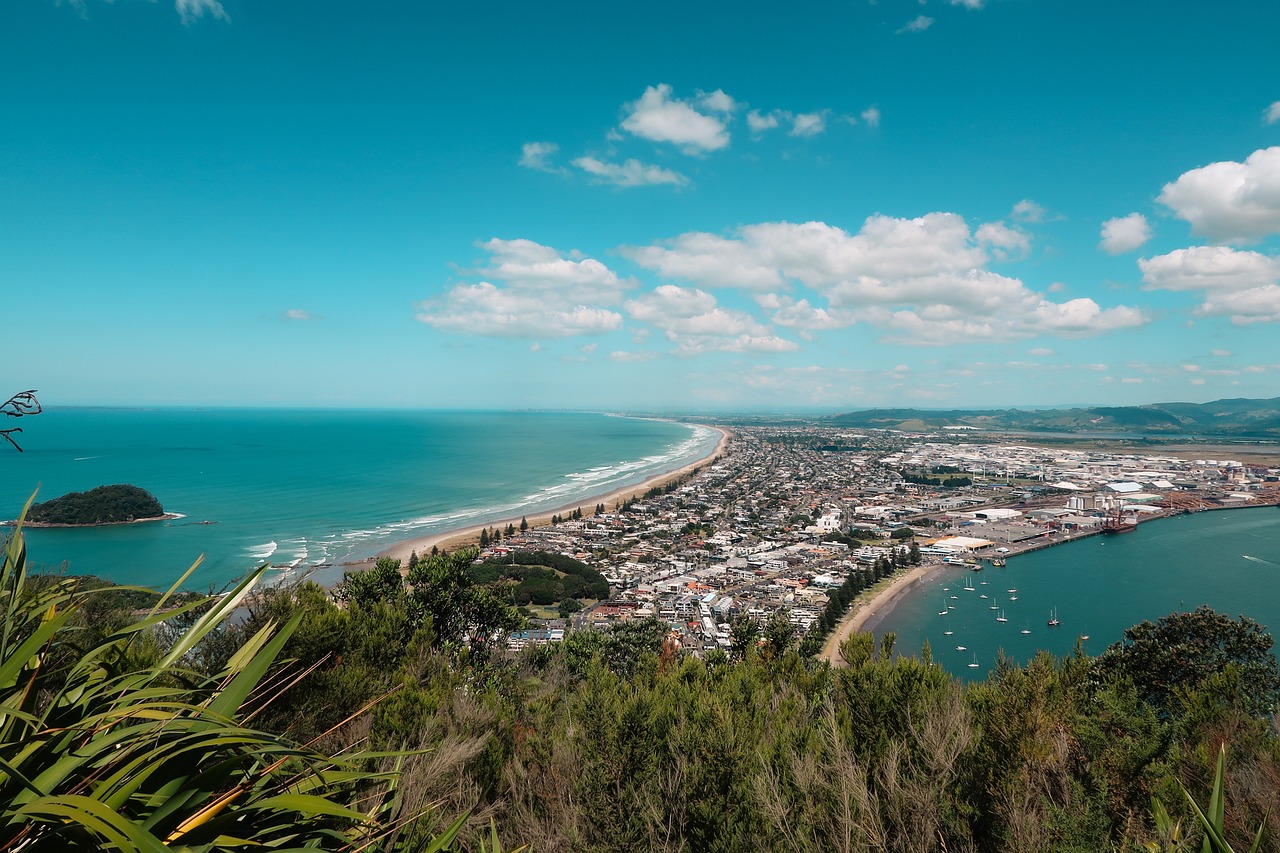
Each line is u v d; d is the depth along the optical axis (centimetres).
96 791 190
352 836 244
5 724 212
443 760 448
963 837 421
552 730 658
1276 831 369
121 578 3919
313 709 657
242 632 695
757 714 629
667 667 1035
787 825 424
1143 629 1477
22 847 178
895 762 453
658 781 476
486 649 1431
